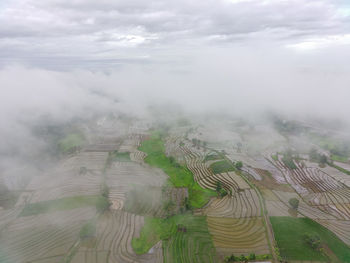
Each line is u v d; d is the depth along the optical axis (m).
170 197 88.25
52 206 83.94
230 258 60.19
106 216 77.69
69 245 66.69
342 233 69.88
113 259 62.00
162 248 65.06
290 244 65.38
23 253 64.50
